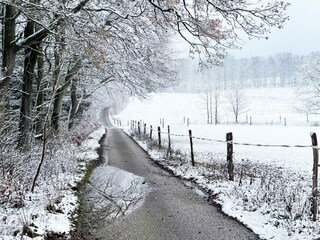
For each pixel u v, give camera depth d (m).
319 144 24.55
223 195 9.50
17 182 7.96
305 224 6.85
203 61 10.16
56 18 10.18
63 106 29.45
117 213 8.15
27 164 9.62
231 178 11.04
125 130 54.41
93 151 20.44
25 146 11.05
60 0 9.23
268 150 21.91
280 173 13.00
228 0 8.23
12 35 10.46
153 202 9.21
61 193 8.58
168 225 7.34
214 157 18.17
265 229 6.95
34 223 6.22
